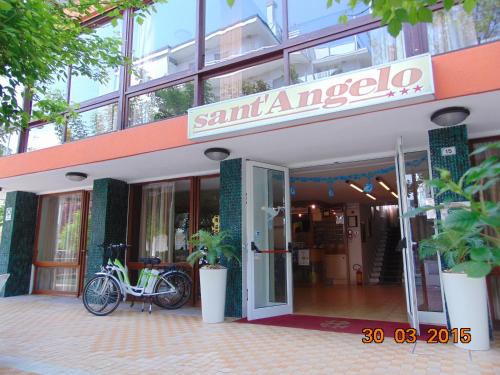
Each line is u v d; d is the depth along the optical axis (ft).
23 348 13.19
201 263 21.40
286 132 14.78
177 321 17.37
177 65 19.53
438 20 13.38
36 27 10.98
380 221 43.34
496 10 12.77
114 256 23.29
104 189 23.47
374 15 8.20
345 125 14.02
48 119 15.72
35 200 28.43
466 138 14.12
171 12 20.27
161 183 24.23
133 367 11.03
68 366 11.18
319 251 36.06
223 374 10.35
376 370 10.37
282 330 15.35
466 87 11.60
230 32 18.04
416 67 11.76
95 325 16.69
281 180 19.62
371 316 17.87
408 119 13.57
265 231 19.17
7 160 23.34
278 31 16.65
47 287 27.25
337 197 33.76
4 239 26.99
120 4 14.60
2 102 11.90
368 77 12.40
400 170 14.69
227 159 19.02
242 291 17.95
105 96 21.08
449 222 4.75
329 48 15.08
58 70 14.30
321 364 10.98
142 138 17.97
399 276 36.11
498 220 4.54
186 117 16.78
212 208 24.07
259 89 16.55
